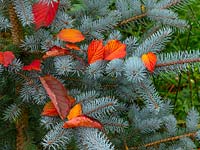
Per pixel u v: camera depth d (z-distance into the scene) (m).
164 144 1.25
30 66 1.12
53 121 1.11
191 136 1.28
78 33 1.15
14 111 1.20
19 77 1.19
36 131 1.32
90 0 1.28
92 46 1.13
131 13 1.24
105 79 1.24
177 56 1.15
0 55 1.10
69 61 1.11
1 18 1.15
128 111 1.30
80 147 1.10
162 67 1.15
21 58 1.22
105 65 1.12
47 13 1.14
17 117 1.25
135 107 1.30
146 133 1.28
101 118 1.17
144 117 1.29
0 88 1.23
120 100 1.30
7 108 1.24
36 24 1.14
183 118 1.68
